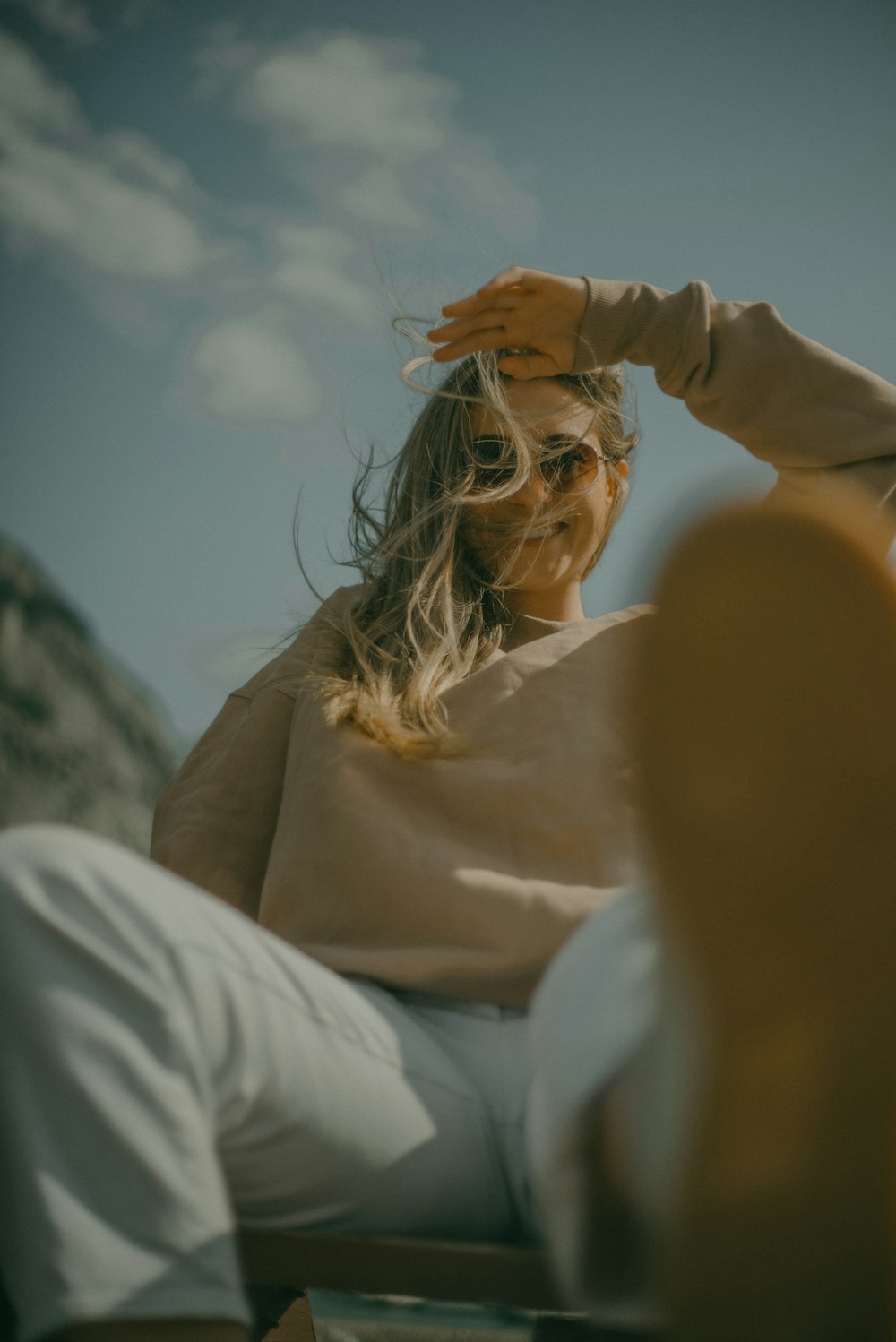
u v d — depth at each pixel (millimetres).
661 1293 553
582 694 1088
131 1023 644
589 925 651
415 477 1394
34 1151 617
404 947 985
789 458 1317
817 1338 533
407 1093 787
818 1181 521
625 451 1421
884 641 492
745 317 1359
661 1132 561
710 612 507
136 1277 601
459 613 1242
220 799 1233
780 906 506
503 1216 867
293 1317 1086
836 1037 513
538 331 1333
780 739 499
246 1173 721
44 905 651
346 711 1117
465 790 1035
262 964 717
